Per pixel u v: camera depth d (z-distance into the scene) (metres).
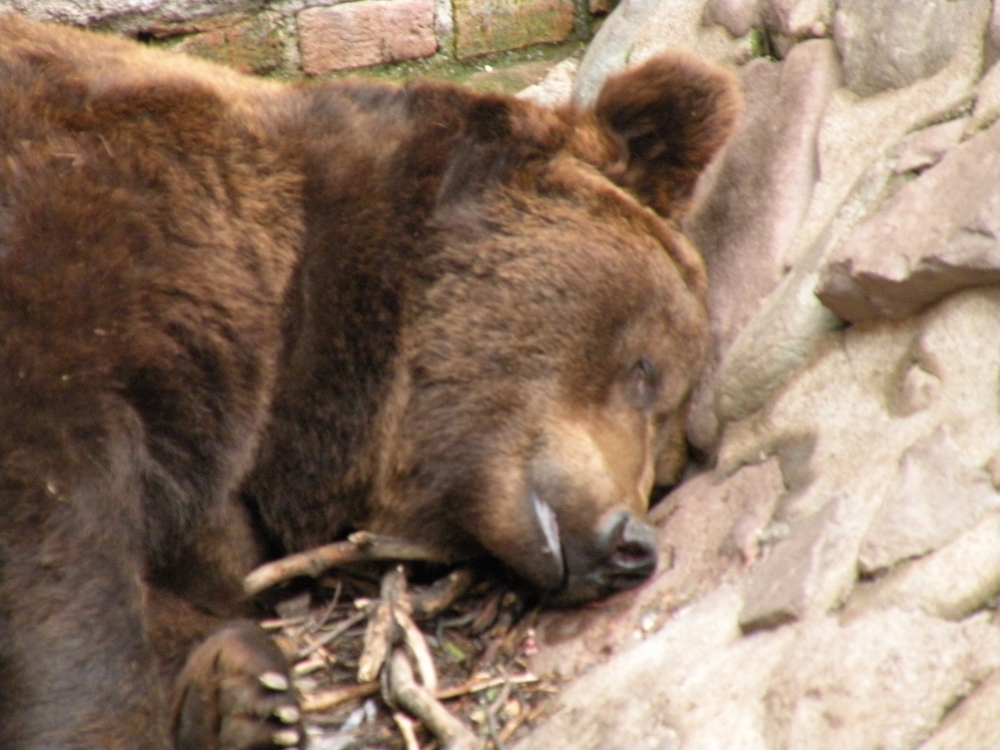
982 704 5.75
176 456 7.30
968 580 6.30
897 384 7.79
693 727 6.49
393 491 8.29
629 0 11.65
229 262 7.45
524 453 8.06
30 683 6.54
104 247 6.93
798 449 8.05
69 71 7.48
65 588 6.62
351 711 7.51
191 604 8.13
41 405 6.63
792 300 8.52
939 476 6.84
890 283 7.79
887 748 5.92
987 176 7.61
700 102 8.68
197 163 7.52
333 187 7.92
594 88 11.50
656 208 8.85
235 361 7.43
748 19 10.37
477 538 8.23
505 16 12.22
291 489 8.17
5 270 6.71
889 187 8.51
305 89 8.17
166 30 11.73
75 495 6.68
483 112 8.35
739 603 7.29
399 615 7.68
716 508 8.22
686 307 8.52
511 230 8.19
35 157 6.98
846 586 6.72
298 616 8.29
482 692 7.59
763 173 9.44
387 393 8.12
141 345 6.97
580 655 7.77
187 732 7.11
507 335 8.09
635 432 8.34
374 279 7.96
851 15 9.54
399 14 12.03
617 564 7.93
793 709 6.26
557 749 6.91
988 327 7.42
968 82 8.67
